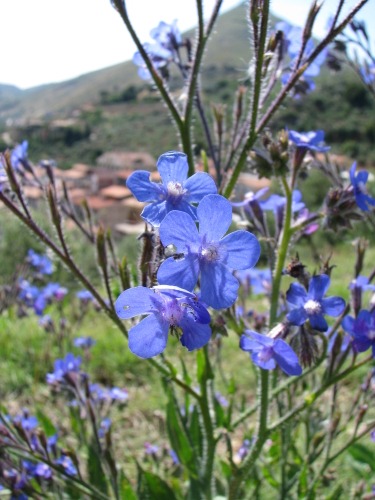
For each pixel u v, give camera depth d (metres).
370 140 38.81
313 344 1.77
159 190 1.41
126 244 14.57
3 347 5.86
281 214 2.30
